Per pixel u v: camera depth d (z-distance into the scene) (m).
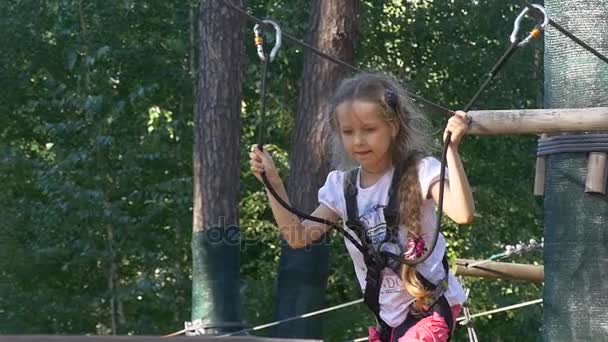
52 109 18.92
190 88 18.48
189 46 18.42
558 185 6.50
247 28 18.16
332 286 19.20
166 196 18.17
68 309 17.59
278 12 17.77
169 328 18.16
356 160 4.63
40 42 18.64
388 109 4.52
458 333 18.84
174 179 18.02
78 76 18.42
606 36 6.42
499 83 18.66
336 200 4.77
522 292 18.39
